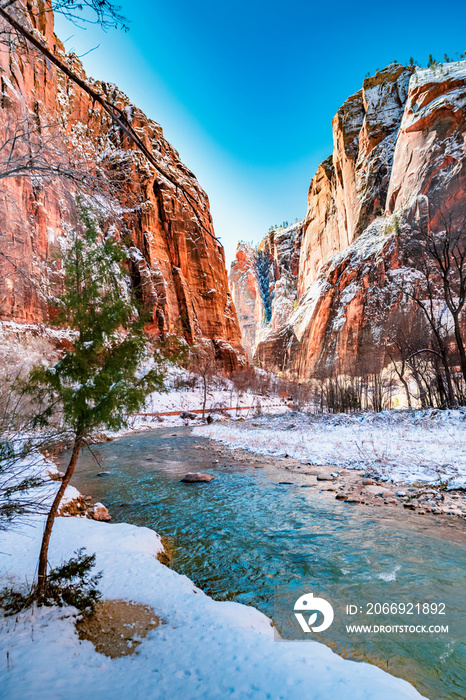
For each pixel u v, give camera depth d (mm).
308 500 9383
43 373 3643
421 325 32781
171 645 2943
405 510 8141
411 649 3328
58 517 6336
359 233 113500
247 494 10242
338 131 136375
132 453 19188
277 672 2514
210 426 34812
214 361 76688
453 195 75812
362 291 93250
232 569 5512
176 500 9773
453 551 5758
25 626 3189
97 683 2457
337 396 44719
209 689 2352
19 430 3451
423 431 17953
